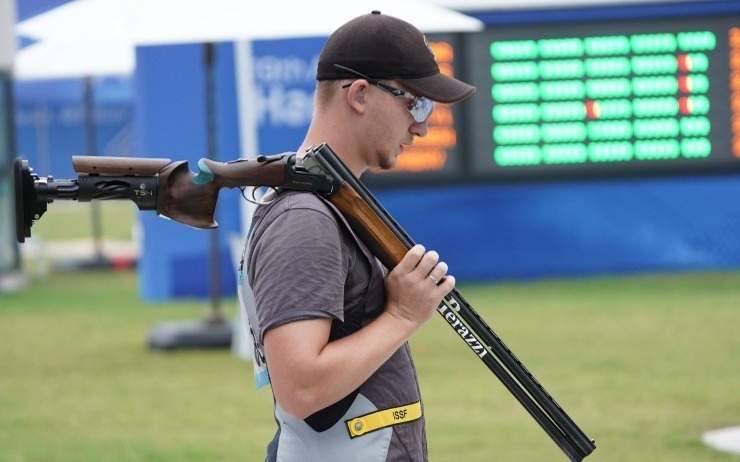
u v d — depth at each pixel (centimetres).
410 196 2312
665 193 2364
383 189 2256
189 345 1777
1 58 1527
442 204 2322
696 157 2244
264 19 1416
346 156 472
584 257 2372
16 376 1595
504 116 2242
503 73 2231
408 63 466
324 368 434
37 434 1248
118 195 459
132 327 2014
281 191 466
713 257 2373
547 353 1634
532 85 2236
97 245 3112
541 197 2353
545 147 2247
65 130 5709
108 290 2578
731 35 2233
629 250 2377
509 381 493
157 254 2356
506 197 2344
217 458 1134
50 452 1164
